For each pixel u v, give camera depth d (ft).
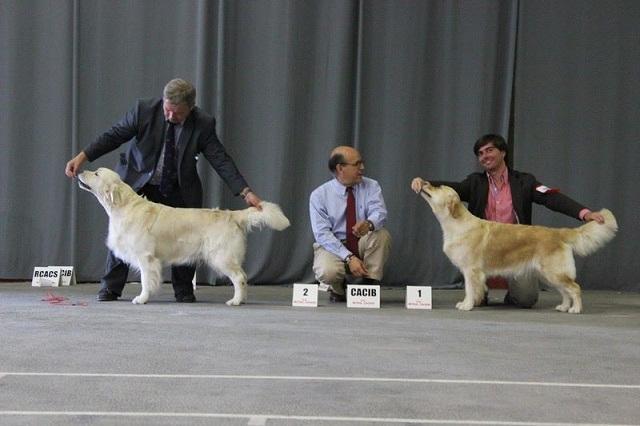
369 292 16.83
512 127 23.03
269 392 8.19
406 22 22.53
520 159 22.81
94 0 22.13
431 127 22.65
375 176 22.62
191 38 22.26
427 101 22.62
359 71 22.35
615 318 15.51
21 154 22.08
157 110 16.67
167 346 10.88
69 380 8.66
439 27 22.61
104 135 16.51
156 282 16.19
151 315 14.32
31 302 16.33
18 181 22.08
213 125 16.88
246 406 7.59
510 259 16.53
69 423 6.97
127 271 17.08
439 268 22.56
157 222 16.07
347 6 22.33
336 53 22.43
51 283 20.76
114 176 16.15
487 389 8.54
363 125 22.59
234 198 22.33
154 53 22.33
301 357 10.23
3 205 22.02
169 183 16.79
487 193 17.85
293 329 12.84
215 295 19.03
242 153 22.45
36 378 8.76
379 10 22.56
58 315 14.12
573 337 12.64
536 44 22.70
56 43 22.04
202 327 12.84
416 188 17.08
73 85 21.95
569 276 16.35
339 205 17.69
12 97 21.99
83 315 14.16
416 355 10.57
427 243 22.56
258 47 22.35
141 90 22.34
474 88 22.54
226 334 12.10
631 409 7.74
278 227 16.37
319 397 8.00
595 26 22.84
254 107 22.43
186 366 9.49
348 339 11.86
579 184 22.91
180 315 14.40
